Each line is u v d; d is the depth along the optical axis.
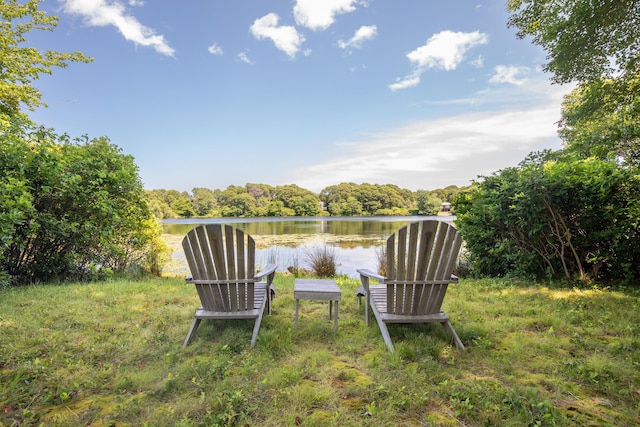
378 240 13.79
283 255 9.38
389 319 2.50
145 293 4.09
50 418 1.55
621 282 4.34
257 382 1.87
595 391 1.79
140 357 2.24
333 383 1.88
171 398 1.74
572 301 3.58
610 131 5.14
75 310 3.24
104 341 2.50
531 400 1.63
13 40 8.72
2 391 1.73
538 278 4.89
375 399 1.71
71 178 4.61
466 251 6.32
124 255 5.93
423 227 2.41
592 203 4.46
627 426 1.48
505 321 2.98
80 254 5.30
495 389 1.77
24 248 4.41
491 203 5.14
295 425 1.49
